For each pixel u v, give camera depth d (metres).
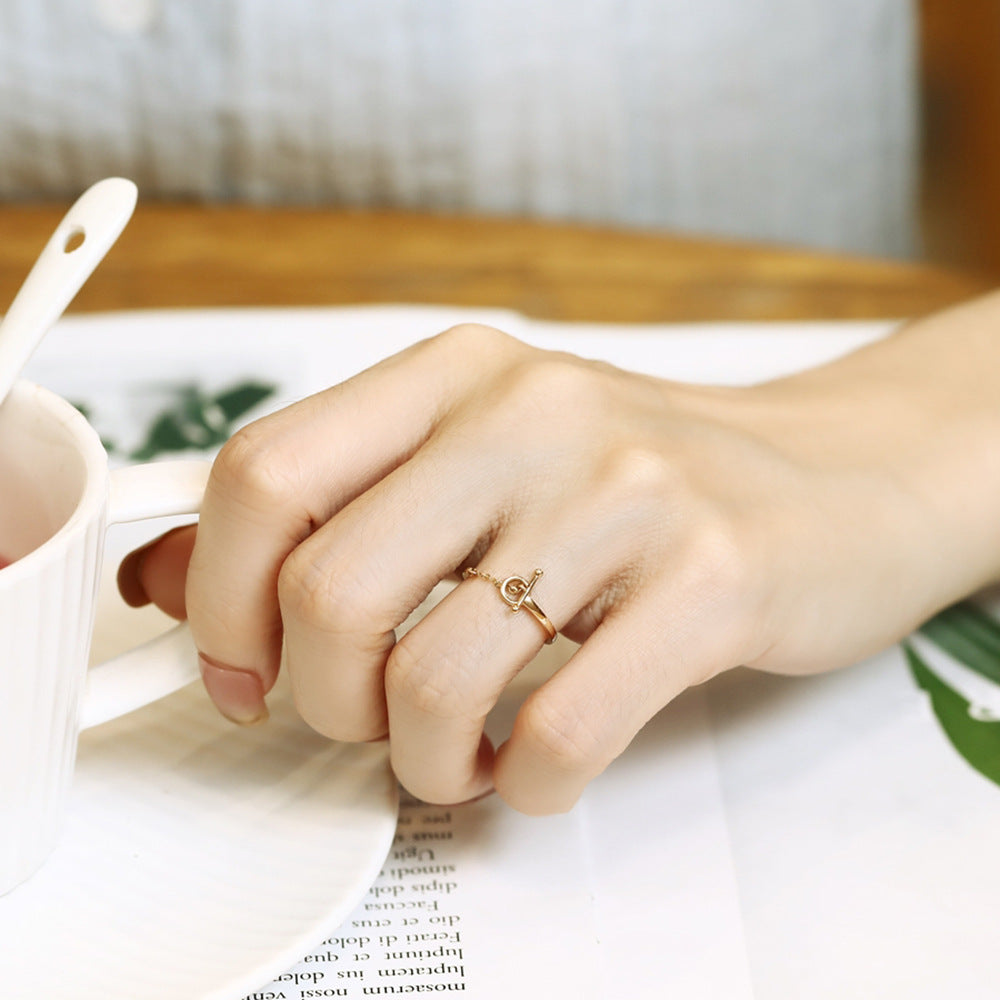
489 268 0.66
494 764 0.44
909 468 0.50
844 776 0.48
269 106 0.90
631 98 1.02
